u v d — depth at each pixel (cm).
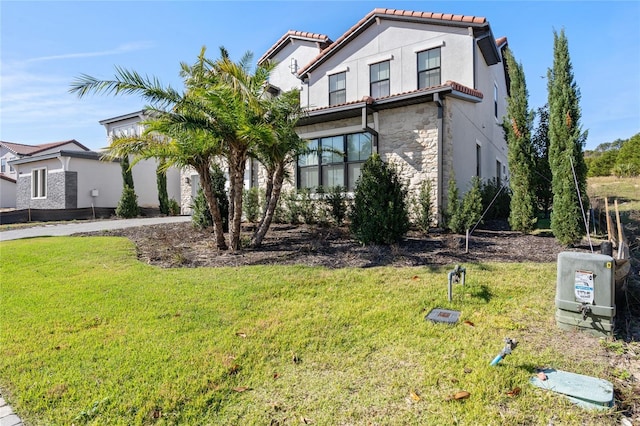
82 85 629
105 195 2022
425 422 236
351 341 353
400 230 766
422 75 1233
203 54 775
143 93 663
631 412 241
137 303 468
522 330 359
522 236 827
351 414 247
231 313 427
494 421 234
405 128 1070
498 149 1634
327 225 1088
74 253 800
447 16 1152
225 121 687
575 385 263
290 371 303
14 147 3033
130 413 251
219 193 1127
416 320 393
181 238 994
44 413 254
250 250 795
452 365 300
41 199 2008
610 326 333
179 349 340
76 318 423
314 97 1496
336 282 525
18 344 358
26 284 571
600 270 336
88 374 300
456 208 903
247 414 250
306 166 1277
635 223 817
